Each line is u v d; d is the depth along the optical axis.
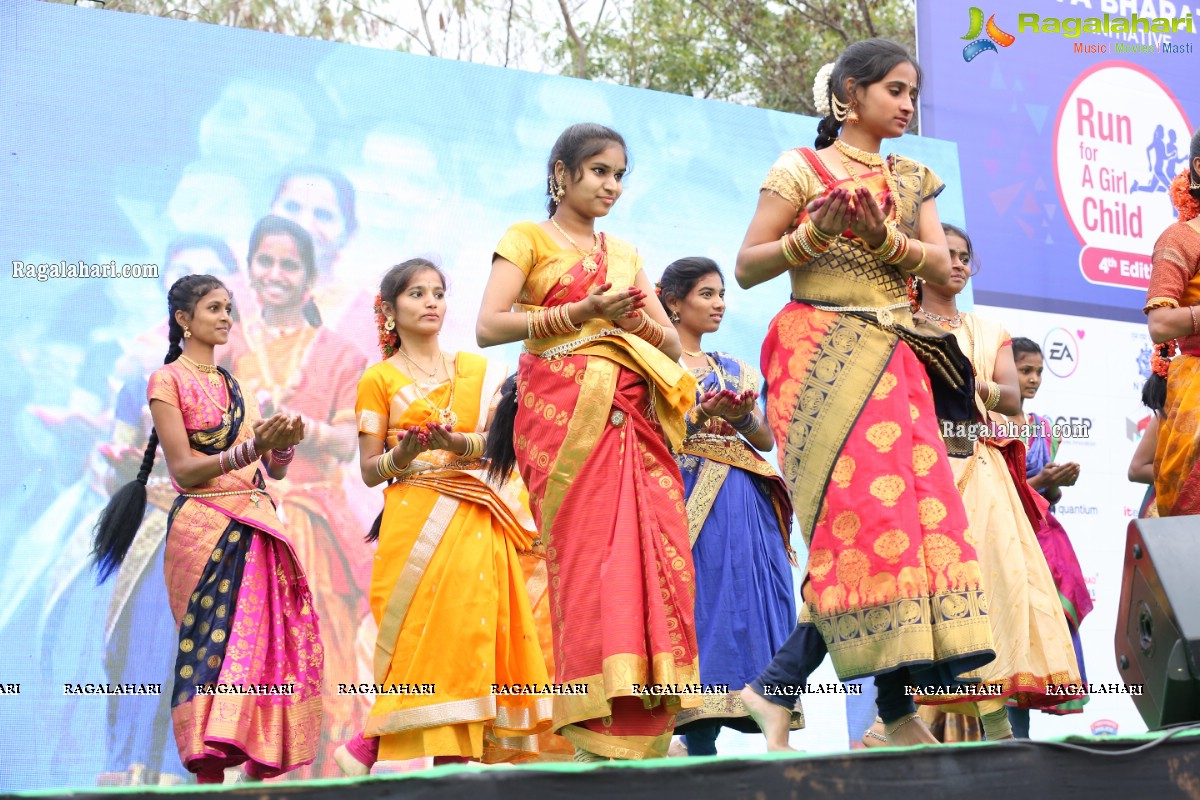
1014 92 7.56
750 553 5.09
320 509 5.79
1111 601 7.35
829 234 3.51
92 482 5.40
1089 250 7.67
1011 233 7.45
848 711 6.34
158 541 5.46
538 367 3.81
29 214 5.45
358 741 4.62
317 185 5.99
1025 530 5.21
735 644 4.95
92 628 5.29
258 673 4.52
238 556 4.65
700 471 5.16
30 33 5.54
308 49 6.05
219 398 4.89
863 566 3.45
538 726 4.66
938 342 3.67
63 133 5.55
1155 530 3.07
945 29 7.44
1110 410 7.60
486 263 6.26
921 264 3.63
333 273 5.97
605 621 3.52
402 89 6.21
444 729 4.43
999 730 4.93
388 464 4.65
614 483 3.67
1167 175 7.99
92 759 5.19
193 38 5.83
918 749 2.43
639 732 3.56
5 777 5.05
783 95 11.98
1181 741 2.59
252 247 5.83
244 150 5.87
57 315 5.45
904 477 3.49
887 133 3.79
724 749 6.15
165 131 5.73
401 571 4.61
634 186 6.59
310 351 5.88
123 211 5.62
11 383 5.32
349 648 5.73
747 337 6.75
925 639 3.35
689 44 11.79
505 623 4.64
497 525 4.72
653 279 6.55
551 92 6.51
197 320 4.89
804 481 3.58
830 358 3.60
